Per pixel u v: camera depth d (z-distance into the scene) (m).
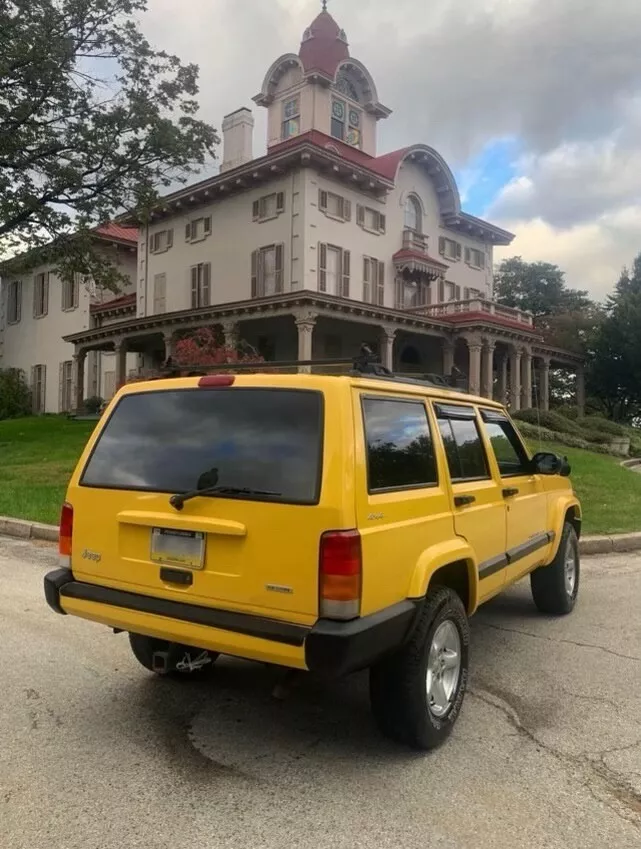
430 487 3.88
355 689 4.47
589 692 4.46
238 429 3.51
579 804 3.12
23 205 21.25
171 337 28.05
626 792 3.23
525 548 5.20
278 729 3.85
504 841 2.82
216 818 2.95
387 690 3.51
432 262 30.81
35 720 3.91
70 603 3.84
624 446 28.30
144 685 4.44
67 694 4.28
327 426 3.27
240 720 3.96
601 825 2.96
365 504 3.23
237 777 3.30
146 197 22.61
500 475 4.89
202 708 4.11
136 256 36.53
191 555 3.43
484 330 29.48
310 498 3.16
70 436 22.64
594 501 12.18
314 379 3.42
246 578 3.26
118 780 3.26
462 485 4.26
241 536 3.28
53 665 4.75
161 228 31.81
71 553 3.91
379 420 3.56
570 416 39.16
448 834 2.86
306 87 30.55
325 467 3.19
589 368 40.72
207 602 3.38
